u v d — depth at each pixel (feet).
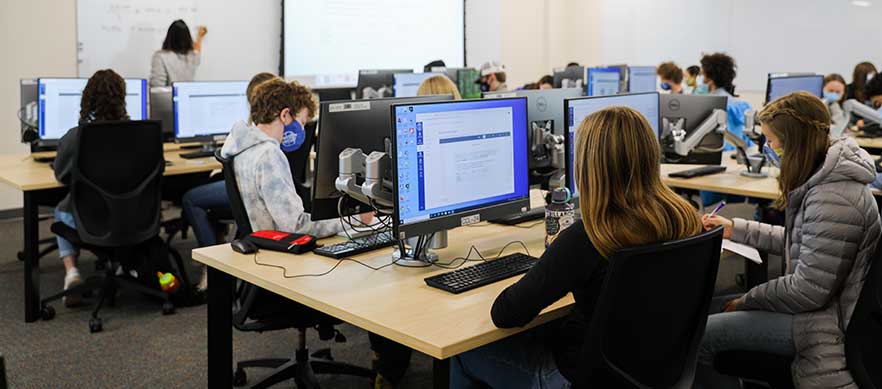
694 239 5.18
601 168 5.20
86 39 19.02
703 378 6.86
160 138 11.30
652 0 26.40
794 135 6.73
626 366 5.38
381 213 7.27
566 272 5.21
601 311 5.03
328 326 8.21
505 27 26.76
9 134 18.43
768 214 11.93
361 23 23.77
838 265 6.31
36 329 11.10
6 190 18.60
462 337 5.08
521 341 6.21
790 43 23.34
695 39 25.49
